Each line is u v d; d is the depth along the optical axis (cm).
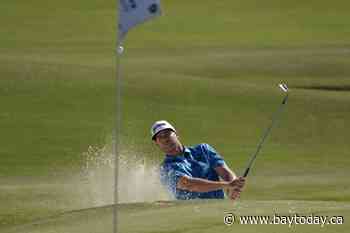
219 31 11762
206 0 14012
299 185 5172
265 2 13788
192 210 2947
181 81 7838
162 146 3488
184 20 12500
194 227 2709
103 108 7131
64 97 7319
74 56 9656
